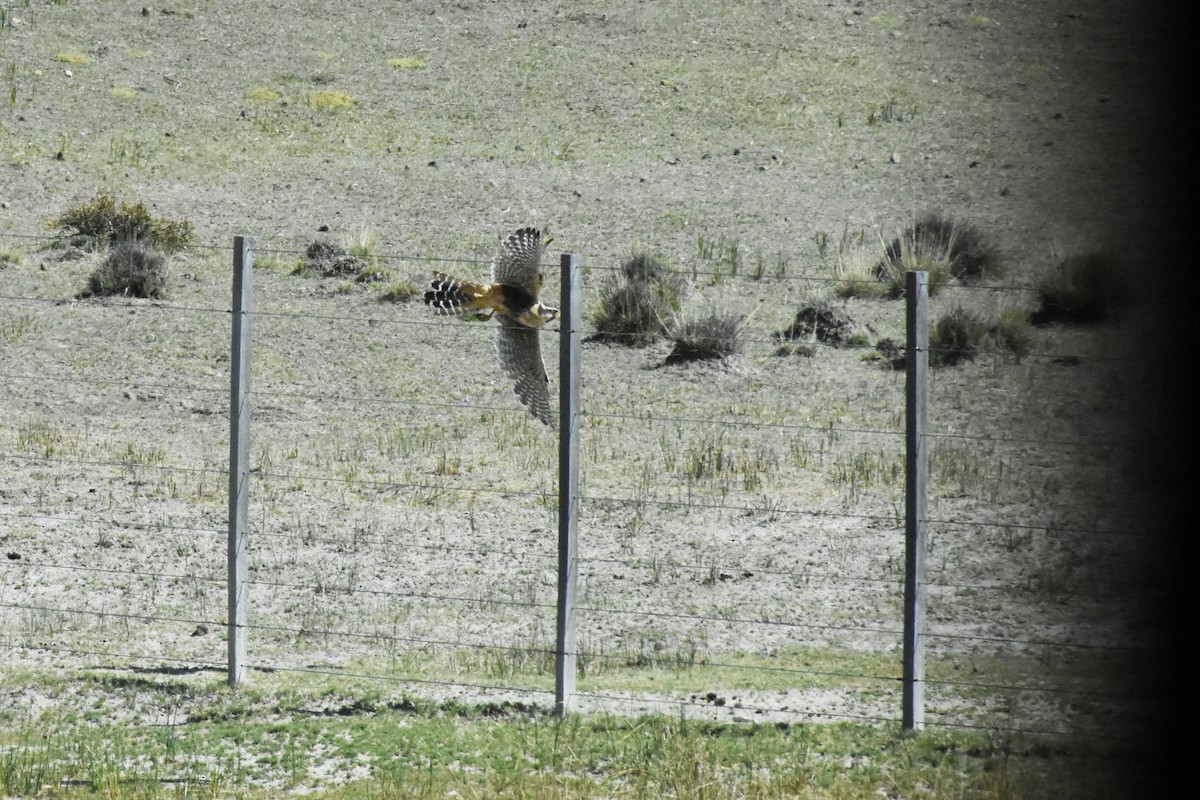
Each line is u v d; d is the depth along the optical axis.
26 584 35.16
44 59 86.88
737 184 75.75
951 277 62.31
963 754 23.47
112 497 42.75
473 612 33.78
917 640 24.70
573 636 25.89
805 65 91.00
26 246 66.94
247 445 27.59
